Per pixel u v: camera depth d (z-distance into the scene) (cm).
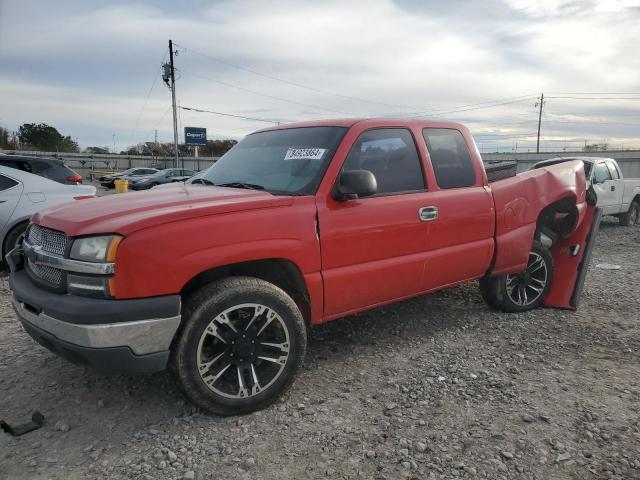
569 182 516
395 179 388
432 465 263
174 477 256
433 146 420
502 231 456
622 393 340
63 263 279
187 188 374
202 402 300
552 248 555
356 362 393
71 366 386
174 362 291
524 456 270
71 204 337
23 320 309
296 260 326
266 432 296
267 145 416
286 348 322
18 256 340
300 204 330
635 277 681
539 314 508
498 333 454
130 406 327
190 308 292
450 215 411
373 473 258
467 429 296
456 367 382
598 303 548
